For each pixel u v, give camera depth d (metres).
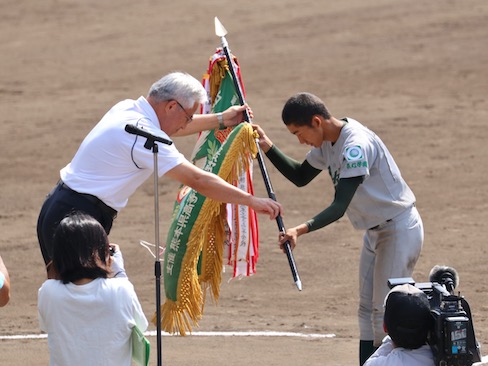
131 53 71.69
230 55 21.16
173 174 17.30
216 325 26.80
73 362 14.37
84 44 75.19
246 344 24.69
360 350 20.98
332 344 24.62
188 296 18.78
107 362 14.42
